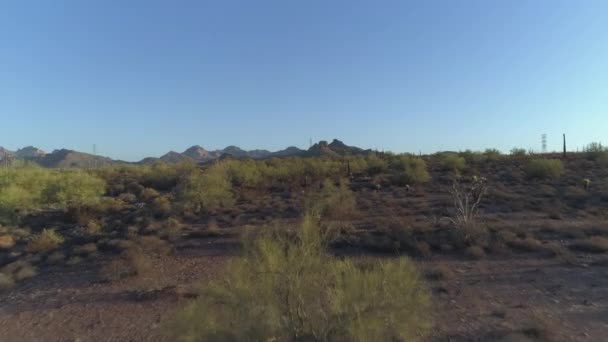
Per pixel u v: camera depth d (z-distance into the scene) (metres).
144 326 8.52
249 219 21.38
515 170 41.69
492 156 54.59
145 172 50.72
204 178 25.36
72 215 24.89
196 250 15.46
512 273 11.48
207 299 5.57
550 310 8.70
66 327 8.73
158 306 9.63
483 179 21.91
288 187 36.81
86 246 15.89
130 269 12.56
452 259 13.07
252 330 5.19
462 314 8.50
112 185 42.25
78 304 10.12
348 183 34.16
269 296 5.48
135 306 9.75
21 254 15.78
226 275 5.91
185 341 5.24
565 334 7.46
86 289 11.28
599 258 12.63
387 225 16.67
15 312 9.79
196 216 22.86
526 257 13.09
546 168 33.78
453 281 10.85
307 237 6.34
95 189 29.69
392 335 5.34
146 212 23.67
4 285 11.70
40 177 30.36
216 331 5.22
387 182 35.84
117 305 9.90
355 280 5.46
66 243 17.64
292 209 23.64
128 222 22.19
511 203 22.59
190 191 24.17
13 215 23.80
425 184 34.44
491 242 14.31
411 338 5.38
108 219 24.39
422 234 15.83
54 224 23.73
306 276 5.75
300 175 39.41
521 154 60.91
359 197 27.84
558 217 19.06
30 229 22.09
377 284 5.49
